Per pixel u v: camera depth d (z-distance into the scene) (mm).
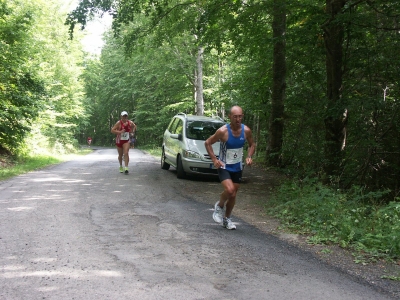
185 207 7336
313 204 6754
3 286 3434
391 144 9828
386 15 8789
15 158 15500
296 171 11133
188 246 4859
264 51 14328
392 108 9344
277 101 14297
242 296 3404
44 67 22844
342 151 9352
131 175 11805
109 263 4105
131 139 12242
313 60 12117
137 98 49125
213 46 14164
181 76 29422
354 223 5828
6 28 14633
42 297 3232
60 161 18156
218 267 4141
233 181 5805
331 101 9172
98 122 68438
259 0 12055
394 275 4160
